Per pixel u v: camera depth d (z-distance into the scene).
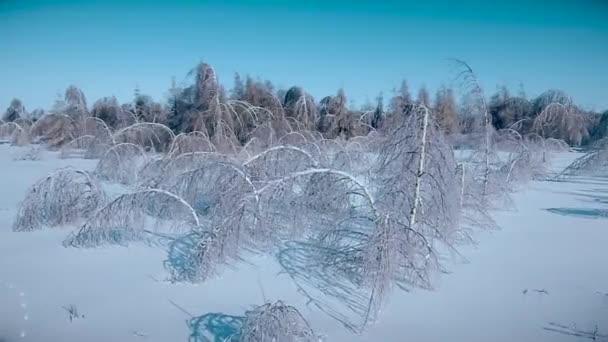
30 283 7.35
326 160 13.81
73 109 30.42
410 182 8.02
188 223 9.78
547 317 6.40
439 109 13.81
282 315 5.23
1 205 13.23
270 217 9.00
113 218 9.19
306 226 9.27
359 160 15.12
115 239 9.53
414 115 8.27
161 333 5.79
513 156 21.00
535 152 23.66
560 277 7.95
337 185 8.98
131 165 17.23
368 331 5.94
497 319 6.32
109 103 35.22
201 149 17.36
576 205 15.05
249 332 5.14
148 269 8.02
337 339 5.71
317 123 35.22
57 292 7.02
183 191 10.18
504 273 8.12
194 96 23.39
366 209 9.70
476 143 13.78
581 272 8.21
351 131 34.91
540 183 20.86
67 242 9.33
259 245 8.91
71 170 10.93
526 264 8.63
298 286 7.36
